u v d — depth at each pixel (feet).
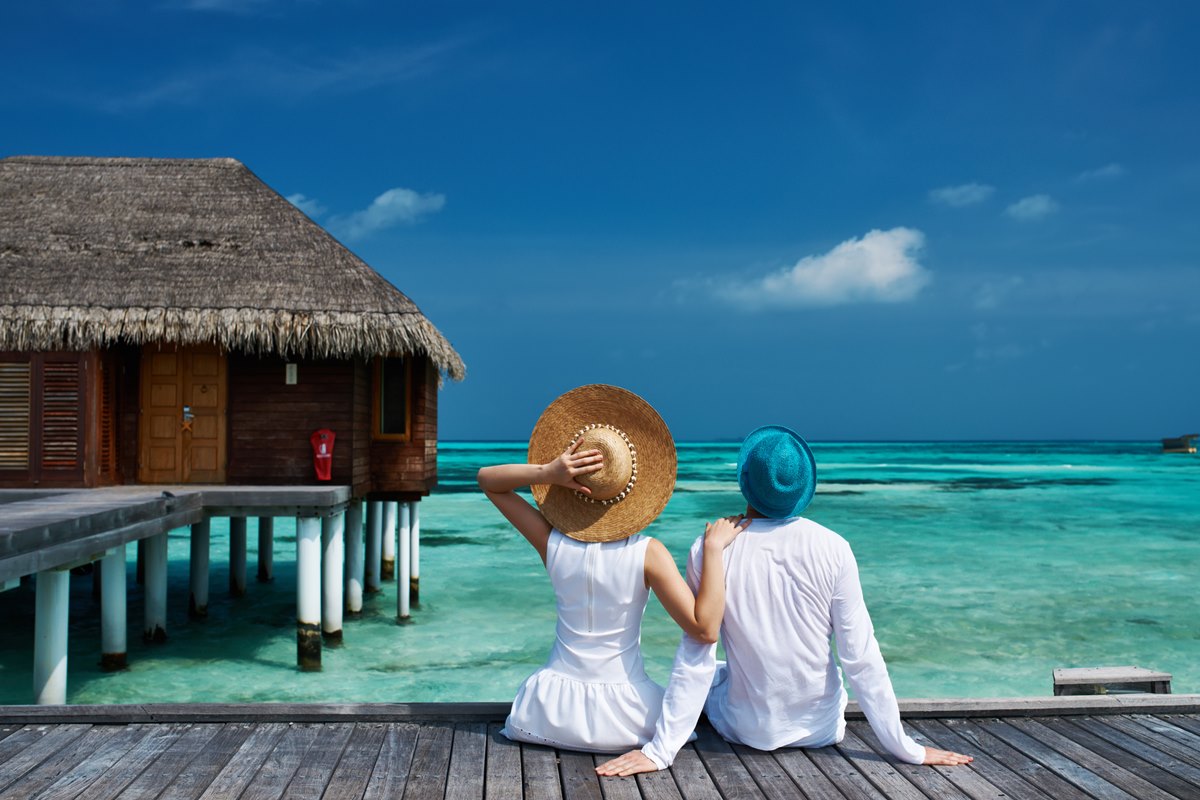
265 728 13.11
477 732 12.98
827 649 11.93
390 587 49.93
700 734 12.85
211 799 10.68
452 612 43.37
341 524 36.17
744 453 12.16
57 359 35.99
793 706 11.96
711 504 101.55
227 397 37.83
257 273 37.52
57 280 36.45
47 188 40.93
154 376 37.93
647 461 11.80
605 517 11.80
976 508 97.09
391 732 12.98
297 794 10.83
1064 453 327.67
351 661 34.14
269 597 47.93
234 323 35.55
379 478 40.98
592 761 11.88
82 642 36.78
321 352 36.06
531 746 12.43
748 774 11.46
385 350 36.63
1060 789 11.13
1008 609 43.39
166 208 40.09
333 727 13.16
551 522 11.96
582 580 11.75
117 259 37.60
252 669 32.83
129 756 11.99
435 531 74.33
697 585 11.99
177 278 37.01
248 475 37.63
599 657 11.96
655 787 11.04
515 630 39.60
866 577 52.49
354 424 37.88
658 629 38.68
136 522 26.30
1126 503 103.76
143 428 37.78
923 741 12.82
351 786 11.08
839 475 169.37
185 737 12.72
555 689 12.05
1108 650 35.63
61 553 21.57
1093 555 61.52
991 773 11.62
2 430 35.94
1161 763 12.01
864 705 11.73
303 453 37.60
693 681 11.62
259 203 40.75
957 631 38.83
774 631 11.71
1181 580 51.55
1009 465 216.95
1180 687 30.81
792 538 11.66
